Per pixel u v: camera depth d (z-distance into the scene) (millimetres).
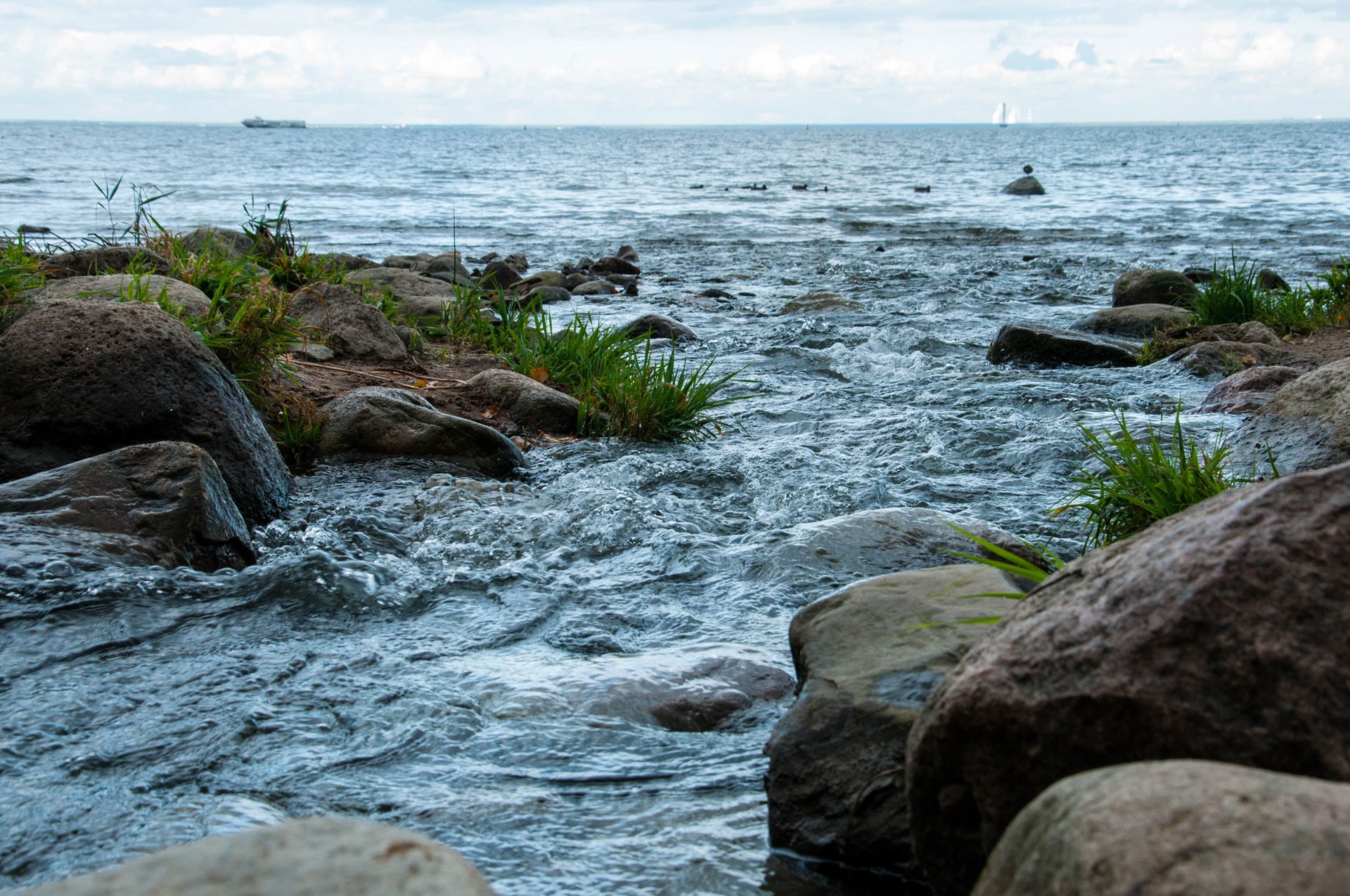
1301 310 10773
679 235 26047
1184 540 1970
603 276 17656
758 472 6105
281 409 6141
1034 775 1902
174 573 4039
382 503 5266
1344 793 1414
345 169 57625
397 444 5980
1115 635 1896
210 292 7441
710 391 7395
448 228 26828
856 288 16562
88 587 3787
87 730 2969
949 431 7039
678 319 13430
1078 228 27078
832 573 4375
